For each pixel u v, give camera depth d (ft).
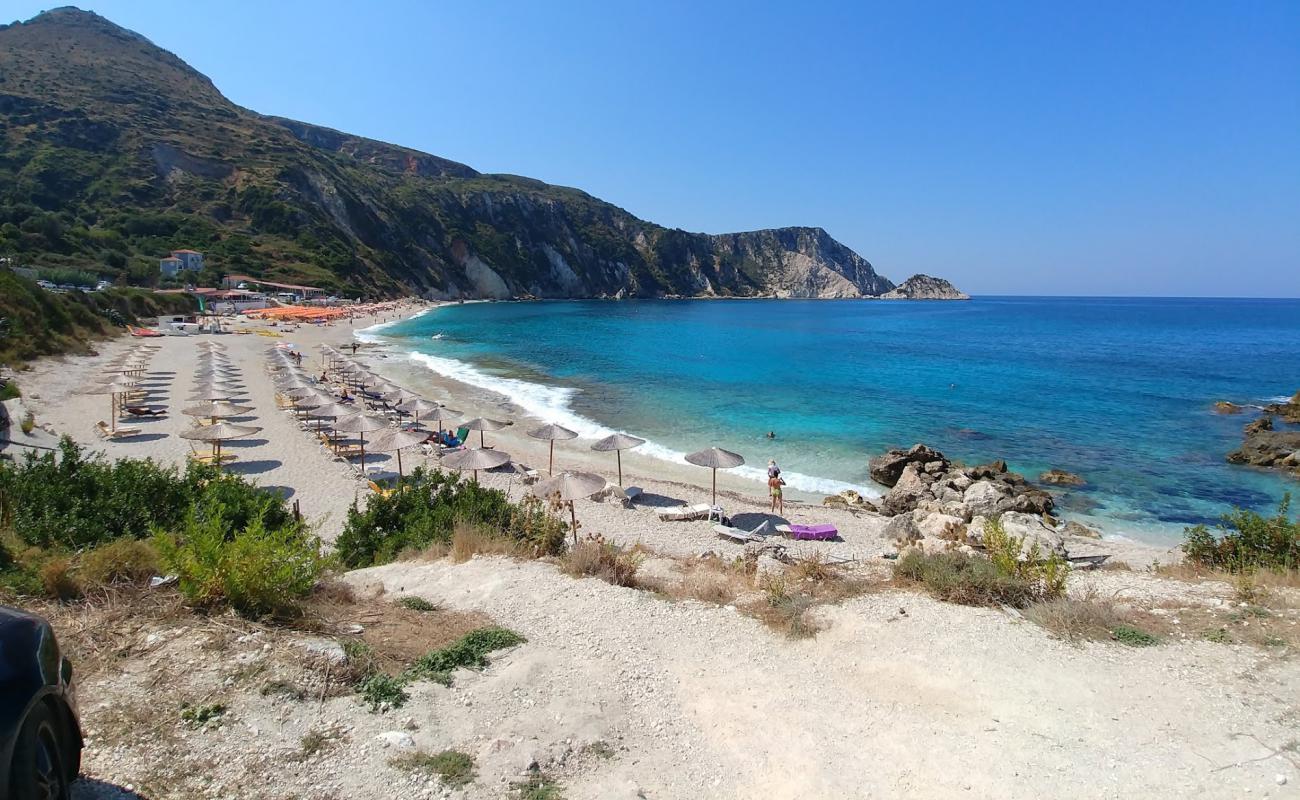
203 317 245.04
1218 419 114.52
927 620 25.58
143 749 14.84
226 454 76.84
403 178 634.43
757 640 25.07
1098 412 120.26
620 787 15.70
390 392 108.17
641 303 642.63
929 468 78.02
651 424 108.37
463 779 15.33
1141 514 68.69
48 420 87.71
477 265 551.18
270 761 15.08
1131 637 23.62
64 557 25.68
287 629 21.52
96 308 191.93
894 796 16.06
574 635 24.86
